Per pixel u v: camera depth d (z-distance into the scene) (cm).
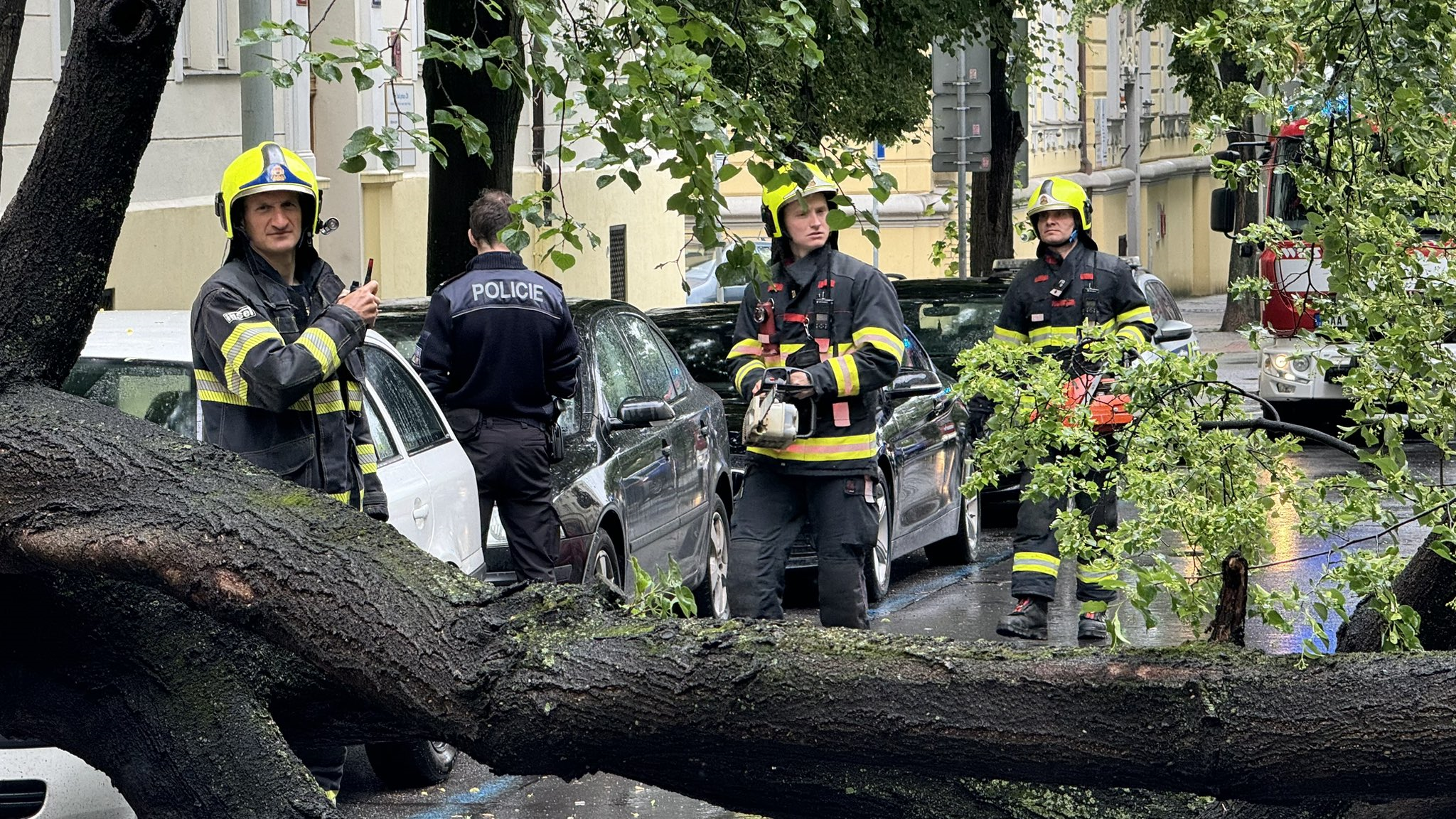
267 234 873
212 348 866
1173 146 9300
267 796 615
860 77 2855
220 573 585
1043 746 515
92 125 642
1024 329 1505
